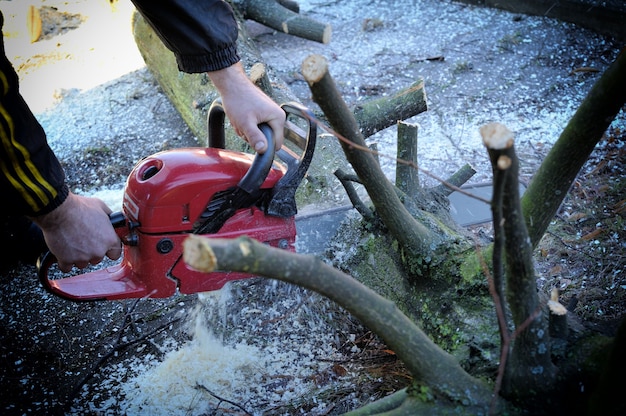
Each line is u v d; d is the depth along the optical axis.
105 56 4.38
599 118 1.50
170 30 1.97
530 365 1.45
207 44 1.96
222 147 2.20
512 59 3.92
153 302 2.50
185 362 2.20
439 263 1.97
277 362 2.17
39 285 2.63
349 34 4.44
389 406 1.57
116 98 3.92
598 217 2.69
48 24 4.77
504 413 1.47
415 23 4.49
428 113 3.53
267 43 4.44
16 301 2.56
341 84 3.86
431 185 2.98
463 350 1.75
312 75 1.42
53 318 2.47
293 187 1.92
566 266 2.48
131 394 2.12
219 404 2.05
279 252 1.18
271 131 1.93
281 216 1.95
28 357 2.31
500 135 1.15
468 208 2.70
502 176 1.19
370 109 2.79
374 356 2.15
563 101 3.50
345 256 2.29
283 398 2.05
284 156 2.03
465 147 3.25
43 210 1.77
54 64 4.32
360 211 2.23
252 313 2.34
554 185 1.65
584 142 1.55
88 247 1.86
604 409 1.33
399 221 1.94
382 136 3.39
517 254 1.32
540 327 1.41
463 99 3.61
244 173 1.90
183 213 1.86
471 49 4.08
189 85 3.28
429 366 1.45
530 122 3.36
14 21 4.82
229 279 2.02
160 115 3.74
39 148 1.75
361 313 1.33
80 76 4.17
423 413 1.46
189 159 1.88
